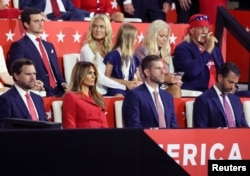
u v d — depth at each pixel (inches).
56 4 1459.2
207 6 1621.6
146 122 1163.3
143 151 805.2
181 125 1247.5
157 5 1609.3
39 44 1311.5
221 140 936.3
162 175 820.0
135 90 1169.4
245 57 1660.9
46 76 1305.4
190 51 1398.9
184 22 1636.3
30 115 1112.2
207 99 1212.5
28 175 756.0
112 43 1421.0
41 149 761.0
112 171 790.5
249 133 948.0
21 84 1115.3
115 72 1322.6
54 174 767.1
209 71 1409.9
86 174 780.6
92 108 1138.0
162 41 1373.0
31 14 1301.7
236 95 1263.5
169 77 1321.4
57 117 1163.3
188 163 921.5
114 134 790.5
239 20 1694.1
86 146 778.8
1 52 1290.6
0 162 746.2
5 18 1380.4
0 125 1103.0
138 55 1362.0
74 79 1143.0
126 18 1566.2
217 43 1497.3
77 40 1401.3
